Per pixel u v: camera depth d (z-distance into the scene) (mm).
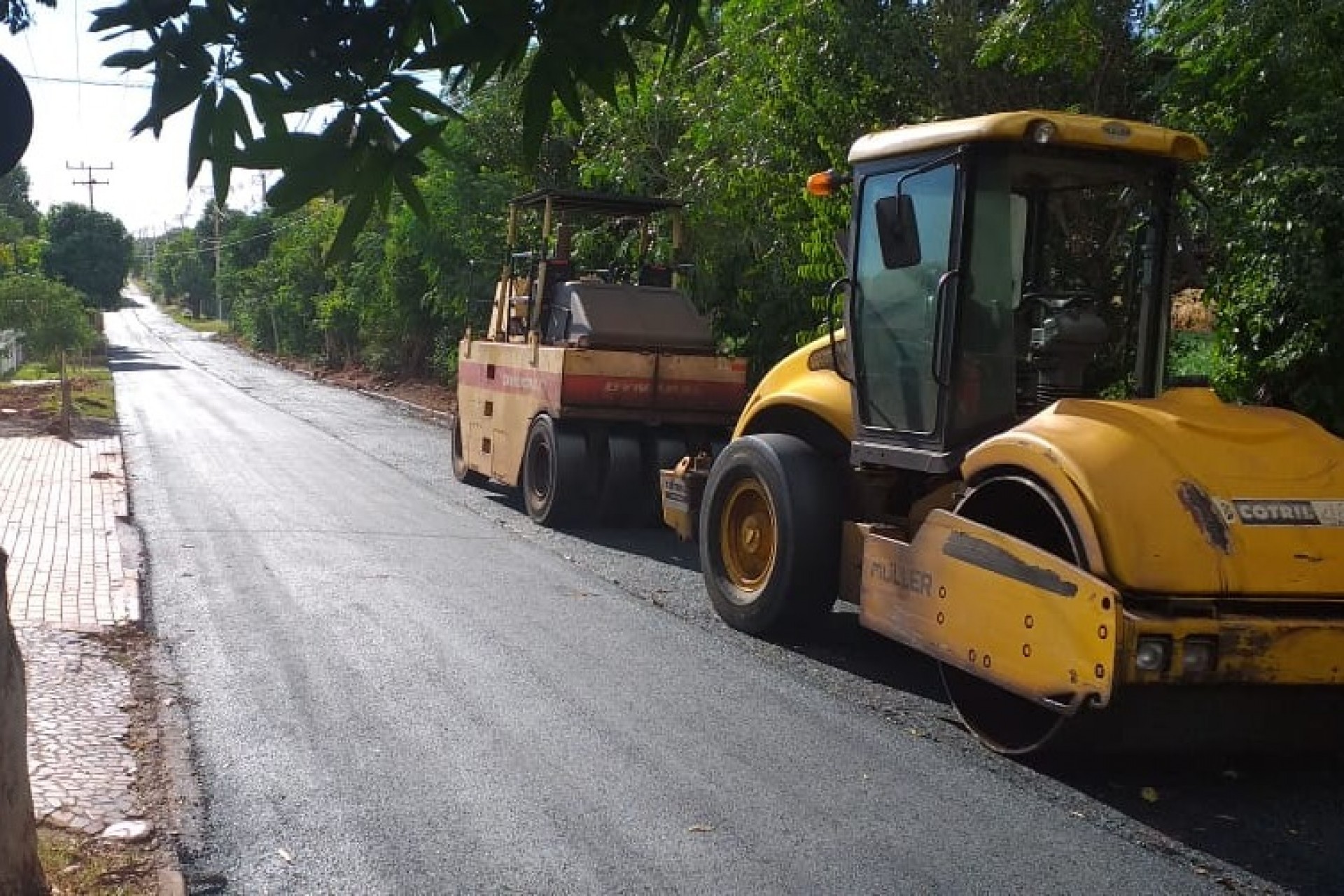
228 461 16531
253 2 2445
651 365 11969
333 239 2645
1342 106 8320
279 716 6016
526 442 12664
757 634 7840
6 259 38906
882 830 4895
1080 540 5293
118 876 4238
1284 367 8539
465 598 8664
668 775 5410
